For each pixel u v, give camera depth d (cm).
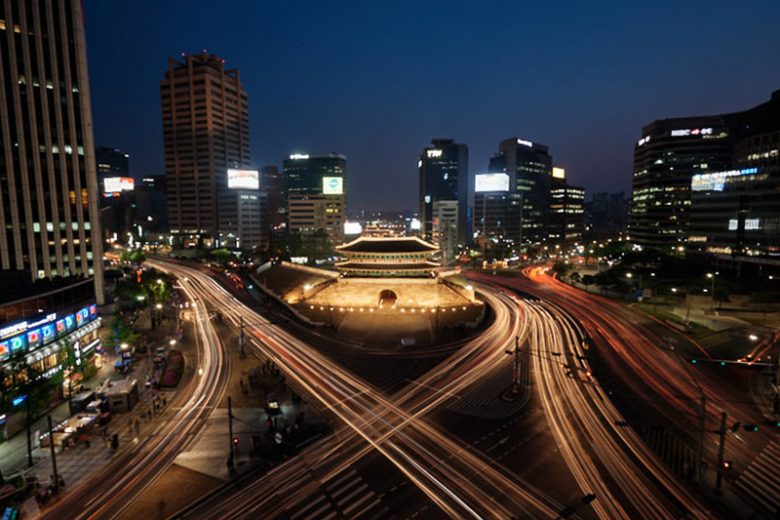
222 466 3897
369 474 3750
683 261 13212
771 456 4047
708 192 13638
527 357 6769
